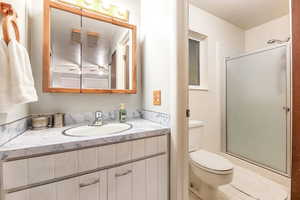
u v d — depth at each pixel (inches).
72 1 47.0
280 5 74.9
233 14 83.1
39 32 43.0
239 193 57.6
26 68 30.1
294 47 16.9
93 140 31.9
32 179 26.6
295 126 16.9
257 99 79.5
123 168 36.3
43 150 27.2
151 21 53.8
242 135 86.1
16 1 32.9
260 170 74.9
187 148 44.6
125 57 56.7
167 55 45.9
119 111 53.8
